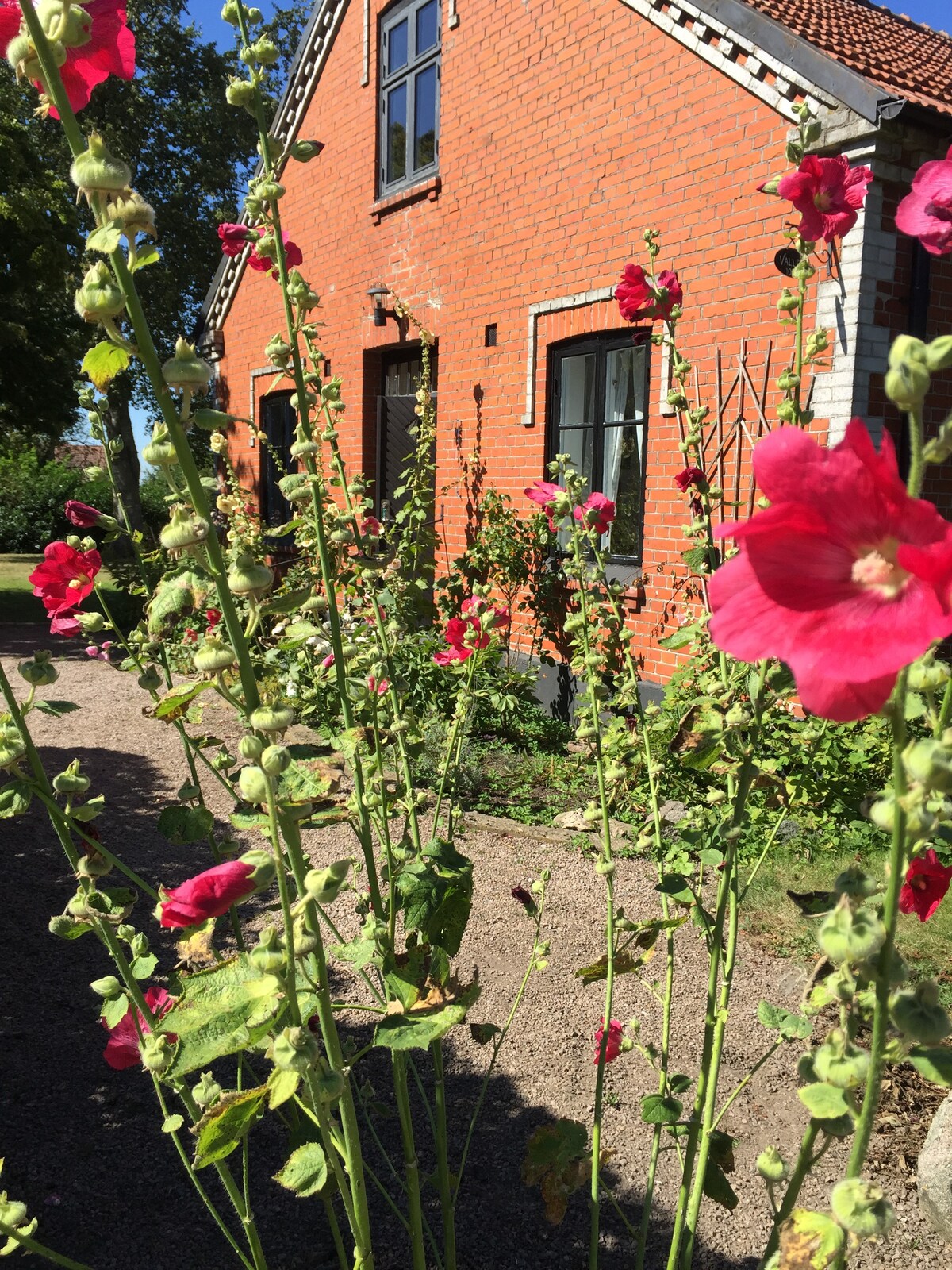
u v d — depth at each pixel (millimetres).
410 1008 1386
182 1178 2566
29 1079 2969
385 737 2256
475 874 4547
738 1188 2561
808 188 1789
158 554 2102
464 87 8125
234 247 1994
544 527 7379
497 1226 2400
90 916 1471
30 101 17547
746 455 5727
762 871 4312
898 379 714
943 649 3170
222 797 5477
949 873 1228
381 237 9445
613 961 1838
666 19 6082
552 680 7500
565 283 7234
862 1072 887
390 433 9852
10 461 28578
